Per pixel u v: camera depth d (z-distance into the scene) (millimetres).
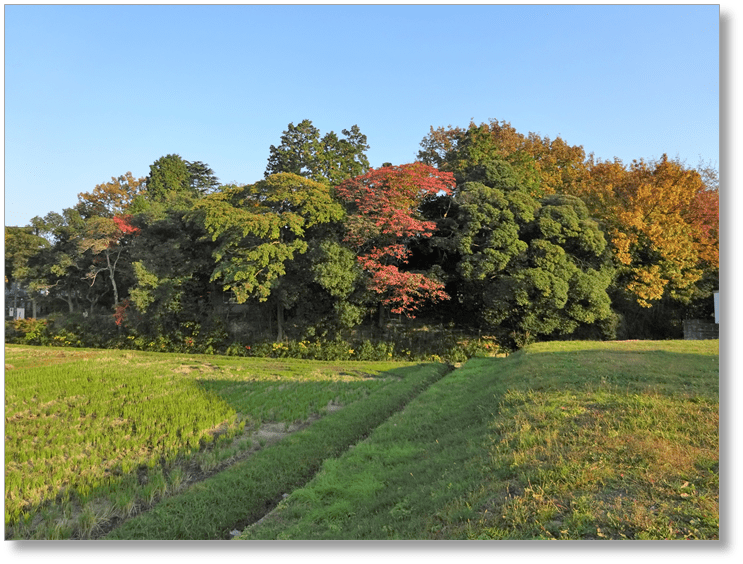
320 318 28328
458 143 33594
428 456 8820
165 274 30047
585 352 17062
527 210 24328
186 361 23484
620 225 27047
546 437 7531
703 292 27109
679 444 6914
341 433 11391
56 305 42531
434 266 25297
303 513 7188
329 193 27031
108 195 47594
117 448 10297
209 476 9094
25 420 12438
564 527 5148
